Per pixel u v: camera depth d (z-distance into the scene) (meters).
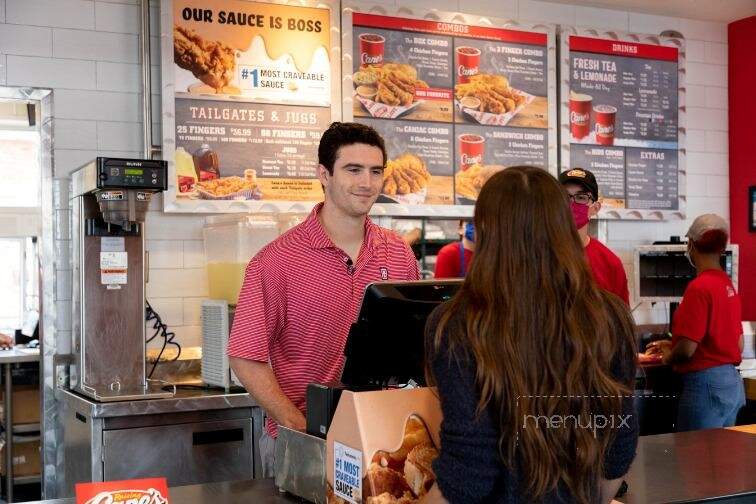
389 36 4.59
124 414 3.41
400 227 4.73
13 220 7.01
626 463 1.49
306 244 2.32
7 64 4.00
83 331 3.67
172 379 4.18
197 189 4.17
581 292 1.41
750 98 5.48
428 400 1.68
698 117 5.54
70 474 3.78
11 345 5.54
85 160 4.12
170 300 4.23
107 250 3.69
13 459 5.24
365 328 1.84
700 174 5.54
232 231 3.88
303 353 2.34
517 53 4.91
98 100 4.15
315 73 4.41
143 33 4.13
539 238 1.41
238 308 2.29
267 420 2.39
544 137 4.97
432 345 1.45
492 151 4.84
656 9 5.30
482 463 1.38
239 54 4.26
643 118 5.25
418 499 1.63
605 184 5.15
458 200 4.74
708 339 4.02
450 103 4.73
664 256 5.02
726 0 5.15
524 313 1.39
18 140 7.12
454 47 4.75
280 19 4.34
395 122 4.61
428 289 1.88
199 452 3.60
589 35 5.11
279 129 4.33
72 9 4.11
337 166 2.32
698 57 5.54
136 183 3.39
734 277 5.09
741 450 2.40
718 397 4.02
